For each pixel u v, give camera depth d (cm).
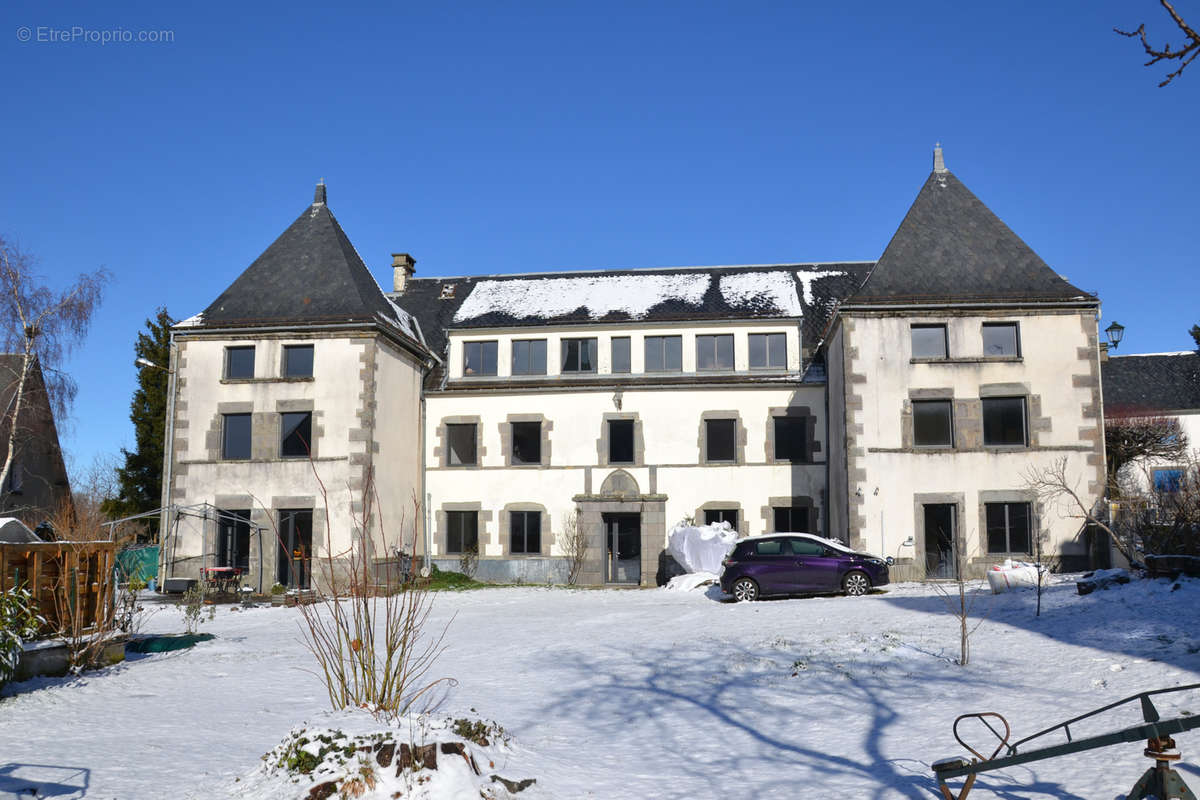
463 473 3047
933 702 1012
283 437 2716
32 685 1191
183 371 2770
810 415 2916
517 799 693
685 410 2973
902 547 2447
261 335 2744
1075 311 2491
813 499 2873
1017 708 954
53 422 3481
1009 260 2616
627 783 756
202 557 2673
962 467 2461
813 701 1053
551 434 3020
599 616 1895
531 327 3092
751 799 706
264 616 2097
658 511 2927
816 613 1738
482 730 792
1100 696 967
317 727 714
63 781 712
